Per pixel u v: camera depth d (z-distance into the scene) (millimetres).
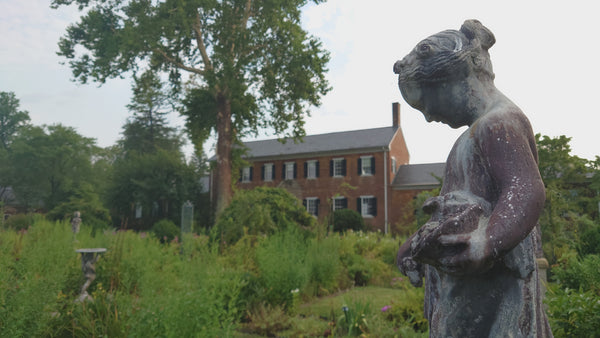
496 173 862
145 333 3238
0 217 10891
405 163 34156
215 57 22109
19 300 3074
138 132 45344
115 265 6121
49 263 5387
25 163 36500
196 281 4113
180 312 3379
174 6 21672
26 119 50875
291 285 6297
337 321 5293
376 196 30359
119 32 22062
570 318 2912
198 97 25375
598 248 6652
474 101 998
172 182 29984
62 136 37125
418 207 14617
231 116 26406
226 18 22516
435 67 1000
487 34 1037
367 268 9828
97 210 27141
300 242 9133
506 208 795
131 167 30266
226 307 5008
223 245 8867
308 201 32844
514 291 875
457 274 797
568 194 10484
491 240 760
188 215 12250
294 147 35281
